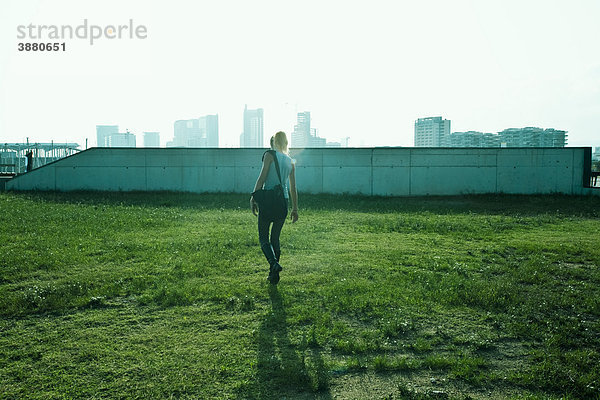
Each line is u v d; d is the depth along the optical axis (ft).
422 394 9.48
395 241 27.81
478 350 11.96
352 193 63.05
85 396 9.22
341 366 10.69
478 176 62.85
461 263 21.48
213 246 24.77
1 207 40.32
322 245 26.05
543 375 10.40
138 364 10.65
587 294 16.89
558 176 62.69
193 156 62.75
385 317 13.97
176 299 15.42
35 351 11.26
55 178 62.08
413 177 62.75
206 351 11.43
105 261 21.18
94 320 13.61
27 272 18.93
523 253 24.72
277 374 10.27
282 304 15.20
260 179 16.43
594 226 35.68
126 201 48.91
